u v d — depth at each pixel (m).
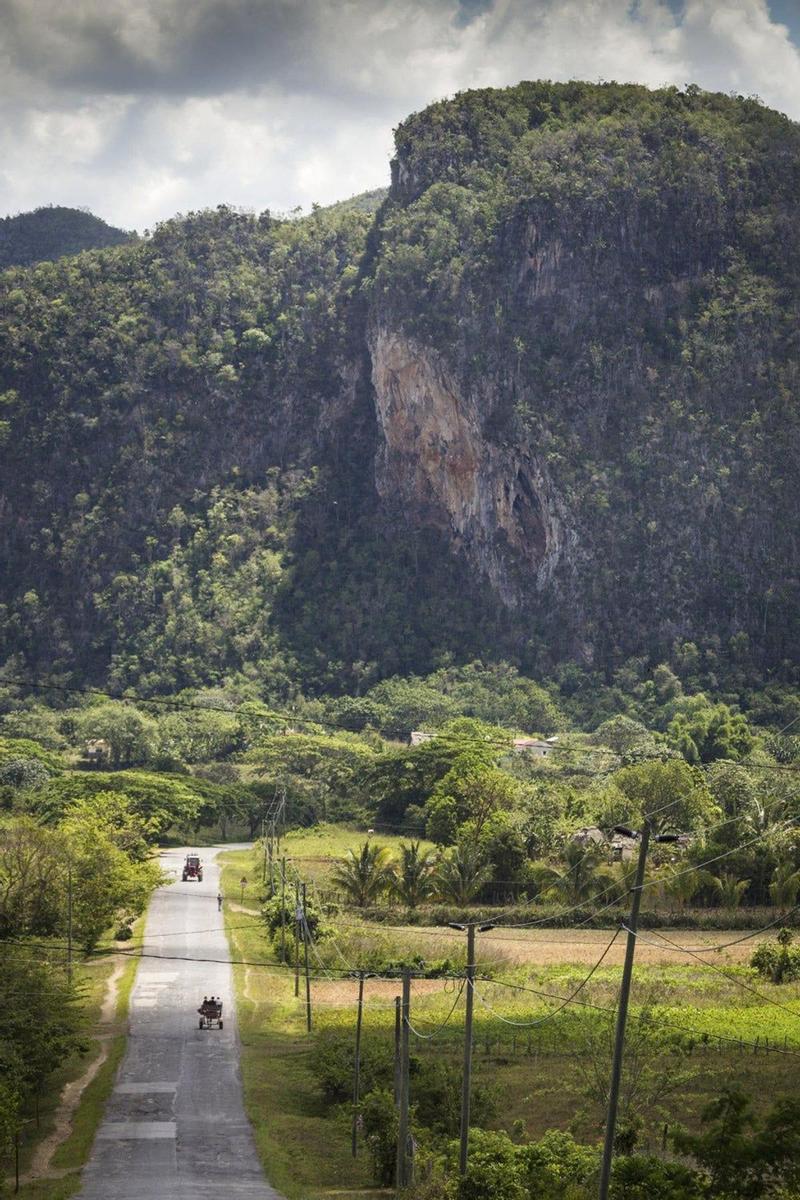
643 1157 87.19
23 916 182.25
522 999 158.12
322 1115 121.88
